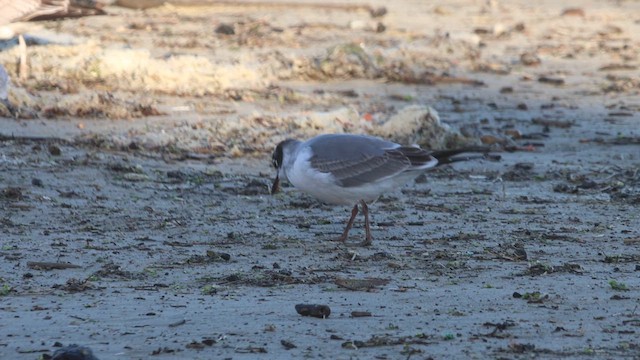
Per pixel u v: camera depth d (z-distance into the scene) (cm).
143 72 2200
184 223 1292
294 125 1875
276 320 870
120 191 1448
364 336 826
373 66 2523
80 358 728
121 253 1129
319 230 1277
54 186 1447
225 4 3778
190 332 831
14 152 1602
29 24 2708
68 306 913
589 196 1510
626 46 3219
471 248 1182
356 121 1908
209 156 1691
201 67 2303
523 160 1777
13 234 1202
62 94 2025
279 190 1498
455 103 2295
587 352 787
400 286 1003
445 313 902
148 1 3625
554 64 2889
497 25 3469
